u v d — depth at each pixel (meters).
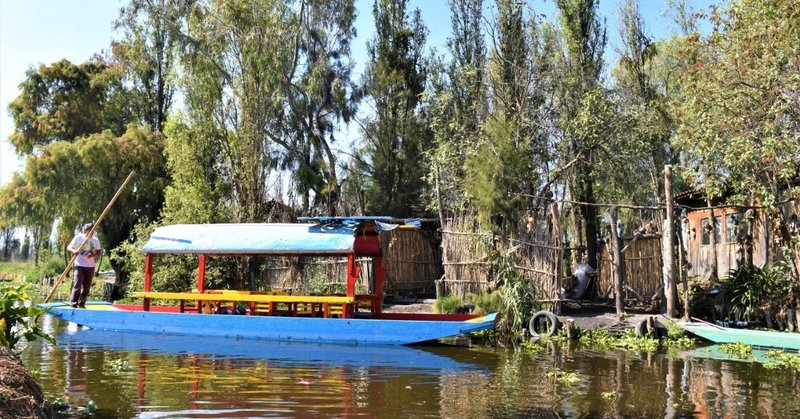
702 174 15.12
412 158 24.56
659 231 16.33
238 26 22.12
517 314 13.83
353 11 26.67
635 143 19.66
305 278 19.70
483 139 17.94
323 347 11.99
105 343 12.12
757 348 12.16
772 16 12.72
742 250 16.38
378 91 25.00
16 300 7.18
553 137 20.45
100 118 30.52
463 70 21.81
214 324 13.27
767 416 6.87
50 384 8.10
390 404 7.23
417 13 26.05
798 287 13.34
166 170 26.48
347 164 26.16
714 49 14.41
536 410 7.03
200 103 21.97
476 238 15.14
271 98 22.77
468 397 7.65
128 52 28.39
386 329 12.36
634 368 9.85
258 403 7.20
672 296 14.20
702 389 8.26
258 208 21.44
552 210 14.75
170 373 8.99
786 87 12.45
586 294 18.39
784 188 14.86
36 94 30.05
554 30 21.09
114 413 6.68
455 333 12.00
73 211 25.97
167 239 14.63
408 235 21.88
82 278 14.87
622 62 22.45
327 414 6.75
